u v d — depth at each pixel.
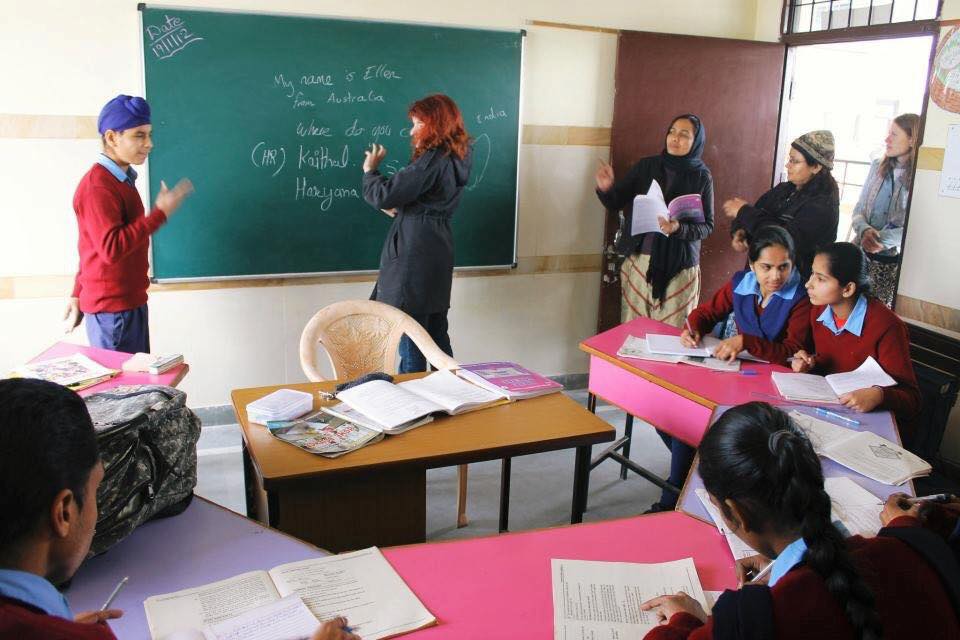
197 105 3.54
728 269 4.62
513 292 4.33
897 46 5.46
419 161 3.38
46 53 3.30
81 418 0.97
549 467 3.57
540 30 4.05
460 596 1.52
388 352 3.03
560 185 4.29
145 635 1.38
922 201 3.67
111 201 2.88
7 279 3.45
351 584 1.53
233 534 1.73
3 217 3.39
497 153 4.09
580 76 4.18
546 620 1.45
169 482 1.74
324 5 3.64
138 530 1.73
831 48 4.89
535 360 4.48
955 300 3.55
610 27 4.19
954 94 3.48
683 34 4.26
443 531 3.00
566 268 4.41
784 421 1.23
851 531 1.71
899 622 1.06
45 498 0.90
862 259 2.67
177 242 3.64
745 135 4.48
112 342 3.06
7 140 3.32
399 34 3.78
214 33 3.50
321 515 2.08
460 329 4.28
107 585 1.53
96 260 2.97
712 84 4.34
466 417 2.33
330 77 3.71
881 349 2.65
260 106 3.63
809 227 4.19
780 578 1.13
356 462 2.00
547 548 1.70
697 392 2.58
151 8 3.38
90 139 3.43
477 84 3.97
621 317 4.47
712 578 1.60
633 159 4.30
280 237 3.80
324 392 2.47
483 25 3.93
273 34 3.58
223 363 3.84
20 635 0.83
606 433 2.26
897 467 2.03
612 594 1.53
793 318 2.99
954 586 1.10
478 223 4.15
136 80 3.44
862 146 5.79
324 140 3.77
